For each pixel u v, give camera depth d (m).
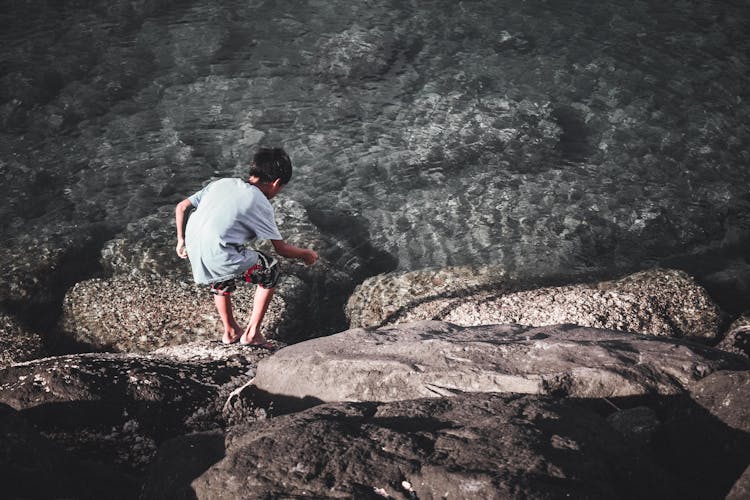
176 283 7.75
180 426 4.71
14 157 10.23
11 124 10.85
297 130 10.67
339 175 9.80
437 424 3.41
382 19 13.11
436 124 10.66
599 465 3.01
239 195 5.01
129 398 4.63
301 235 8.63
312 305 7.73
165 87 11.67
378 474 3.02
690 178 9.60
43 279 8.05
